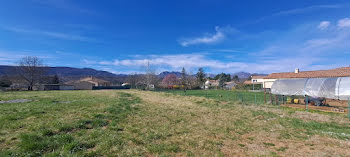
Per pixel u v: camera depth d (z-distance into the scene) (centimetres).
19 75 4144
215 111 1039
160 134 552
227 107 1223
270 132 626
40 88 4456
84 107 1038
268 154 422
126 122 699
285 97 1623
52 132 512
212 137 551
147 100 1614
